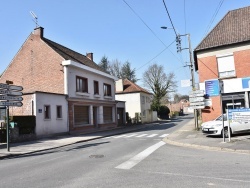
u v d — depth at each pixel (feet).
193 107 67.46
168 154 35.53
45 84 82.33
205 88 69.05
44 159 35.37
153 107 199.21
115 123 111.34
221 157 31.94
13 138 57.31
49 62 82.58
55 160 33.86
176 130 79.30
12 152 43.29
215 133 50.93
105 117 104.63
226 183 20.35
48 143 55.47
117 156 34.96
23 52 87.51
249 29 68.18
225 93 67.67
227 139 47.19
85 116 89.56
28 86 85.10
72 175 24.32
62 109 76.28
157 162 29.81
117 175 23.76
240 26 70.54
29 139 61.57
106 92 107.65
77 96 84.23
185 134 61.52
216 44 68.74
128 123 125.49
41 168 28.50
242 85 66.03
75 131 81.00
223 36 70.28
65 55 88.94
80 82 88.02
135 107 150.20
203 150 38.70
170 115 244.63
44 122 68.13
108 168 27.04
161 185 20.15
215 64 69.21
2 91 44.19
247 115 45.57
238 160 29.60
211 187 19.39
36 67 84.48
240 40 66.23
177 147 42.88
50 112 70.85
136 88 152.97
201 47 70.33
